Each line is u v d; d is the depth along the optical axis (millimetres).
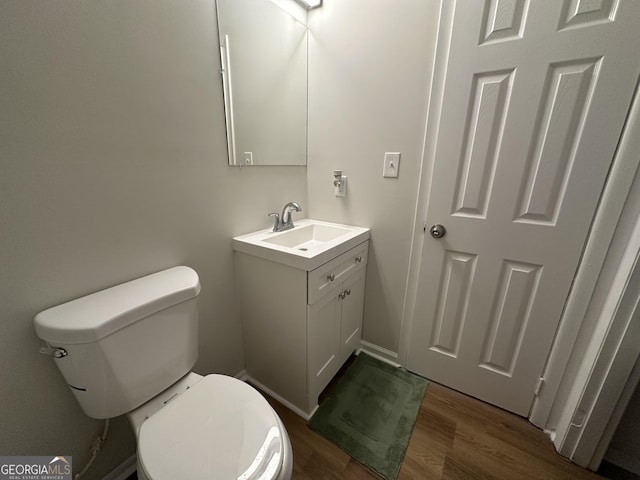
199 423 735
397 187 1346
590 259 964
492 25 950
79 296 808
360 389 1397
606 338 910
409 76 1195
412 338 1457
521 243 1074
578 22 834
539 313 1102
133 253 915
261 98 1272
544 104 933
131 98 830
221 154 1141
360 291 1511
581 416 1007
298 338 1140
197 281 932
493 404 1305
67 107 710
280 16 1281
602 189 905
